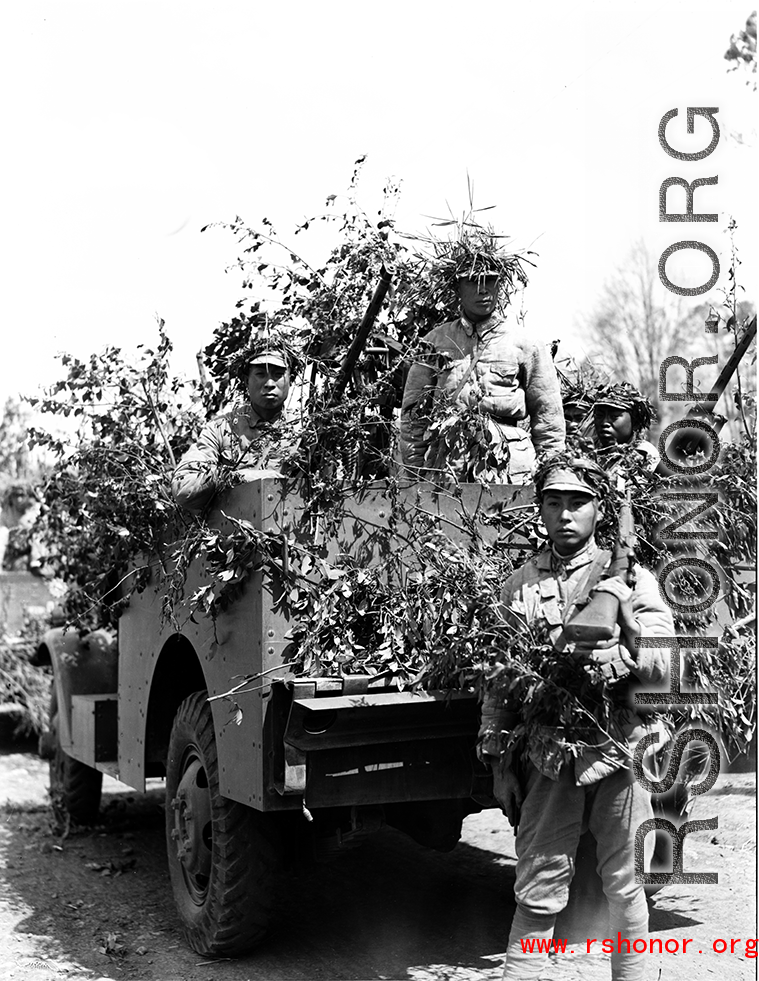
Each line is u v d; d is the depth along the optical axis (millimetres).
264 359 5211
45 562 6676
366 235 5480
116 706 6086
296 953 4613
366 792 4000
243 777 4098
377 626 4035
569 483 3549
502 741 3613
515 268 5066
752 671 4461
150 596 5305
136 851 6438
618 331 17281
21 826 6961
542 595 3602
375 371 5297
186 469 4500
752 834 5965
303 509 4082
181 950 4703
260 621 3979
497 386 4996
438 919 5035
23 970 4477
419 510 4211
